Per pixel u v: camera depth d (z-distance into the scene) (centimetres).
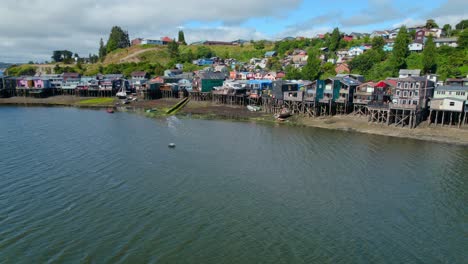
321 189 4200
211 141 6625
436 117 7462
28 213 3519
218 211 3588
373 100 8625
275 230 3231
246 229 3241
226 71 16412
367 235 3170
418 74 9225
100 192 4047
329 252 2895
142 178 4509
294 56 17088
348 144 6397
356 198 3956
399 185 4350
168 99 13088
